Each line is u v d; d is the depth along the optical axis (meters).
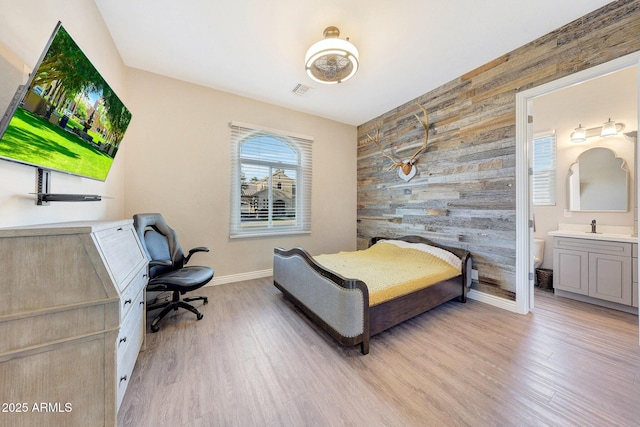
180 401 1.27
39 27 1.17
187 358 1.63
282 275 2.63
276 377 1.46
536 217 3.44
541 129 3.37
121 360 1.11
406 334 1.98
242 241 3.34
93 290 0.95
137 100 2.66
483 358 1.65
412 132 3.41
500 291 2.49
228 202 3.21
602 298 2.51
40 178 1.18
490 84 2.52
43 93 0.96
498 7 1.84
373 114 3.94
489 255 2.56
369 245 3.87
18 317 0.82
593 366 1.55
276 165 3.60
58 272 0.89
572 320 2.21
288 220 3.73
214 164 3.11
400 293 1.99
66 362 0.90
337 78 2.35
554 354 1.68
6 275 0.82
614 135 2.82
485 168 2.58
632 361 1.59
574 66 1.98
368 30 2.07
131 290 1.27
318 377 1.47
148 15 1.93
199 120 3.00
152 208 2.76
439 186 3.06
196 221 3.01
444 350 1.75
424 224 3.26
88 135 1.40
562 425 1.13
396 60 2.50
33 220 1.14
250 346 1.79
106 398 0.97
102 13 1.91
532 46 2.21
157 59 2.51
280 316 2.29
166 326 2.08
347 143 4.33
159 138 2.78
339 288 1.72
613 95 2.71
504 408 1.23
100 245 1.02
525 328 2.06
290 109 3.69
